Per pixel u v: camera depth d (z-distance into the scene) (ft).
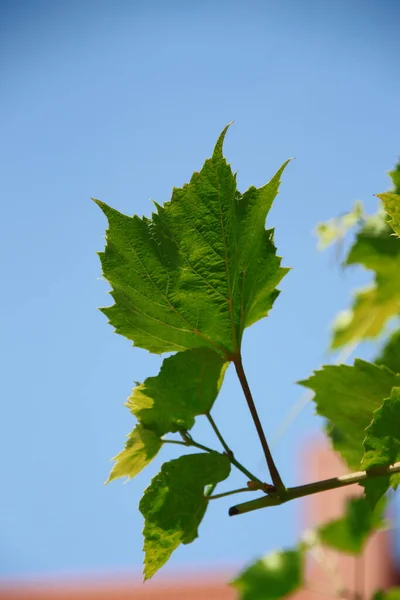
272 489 1.99
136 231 2.06
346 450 2.37
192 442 2.11
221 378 2.12
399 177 2.36
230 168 2.05
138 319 2.10
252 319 2.14
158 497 2.05
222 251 2.07
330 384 2.34
